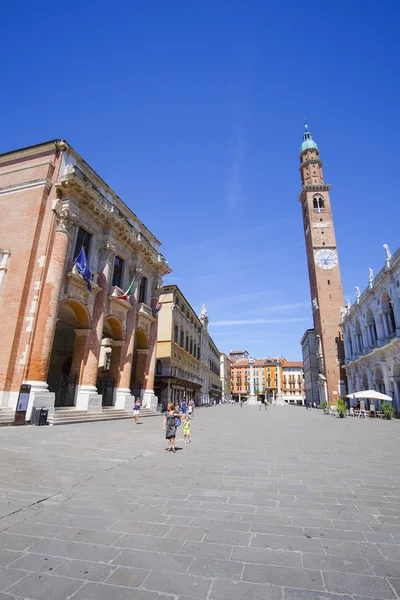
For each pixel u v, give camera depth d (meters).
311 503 6.12
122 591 3.33
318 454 11.48
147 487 6.94
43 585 3.42
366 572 3.76
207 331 74.50
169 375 42.12
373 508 5.89
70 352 32.22
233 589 3.38
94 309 24.42
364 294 45.78
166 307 45.00
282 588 3.41
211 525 5.04
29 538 4.50
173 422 11.95
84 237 24.34
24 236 21.22
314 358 87.88
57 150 23.22
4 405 18.44
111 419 23.53
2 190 23.00
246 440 15.10
